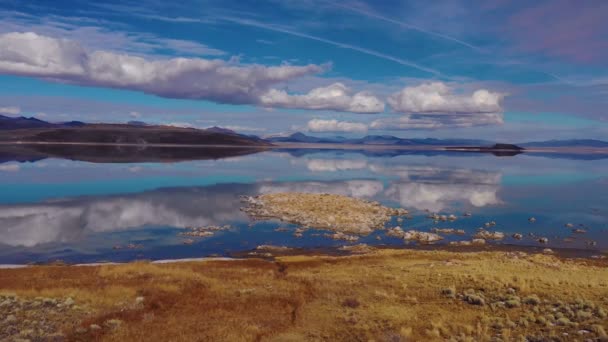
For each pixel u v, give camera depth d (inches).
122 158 7106.3
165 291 1083.9
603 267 1472.7
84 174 4559.5
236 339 767.1
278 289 1124.5
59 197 3097.9
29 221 2313.0
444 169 6382.9
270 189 3718.0
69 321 851.4
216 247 1879.9
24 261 1656.0
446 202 3142.2
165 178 4461.1
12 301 950.4
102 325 831.7
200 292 1088.2
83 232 2106.3
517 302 895.1
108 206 2778.1
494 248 1875.0
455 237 2089.1
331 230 2183.8
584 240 2027.6
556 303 882.8
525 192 3715.6
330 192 3577.8
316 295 1059.3
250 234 2100.1
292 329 827.4
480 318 851.4
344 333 799.1
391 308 928.3
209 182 4212.6
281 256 1721.2
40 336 763.4
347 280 1193.4
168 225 2273.6
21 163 5546.3
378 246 1911.9
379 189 3841.0
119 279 1222.3
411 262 1471.5
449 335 773.9
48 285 1130.0
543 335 732.0
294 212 2544.3
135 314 900.0
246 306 976.3
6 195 3161.9
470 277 1112.2
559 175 5442.9
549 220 2498.8
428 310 913.5
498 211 2783.0
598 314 796.6
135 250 1824.6
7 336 762.2
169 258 1717.5
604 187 4114.2
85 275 1283.2
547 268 1259.8
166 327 831.1
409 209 2834.6
